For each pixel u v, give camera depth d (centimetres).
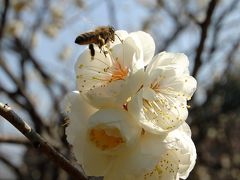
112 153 16
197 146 62
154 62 17
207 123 60
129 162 16
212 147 76
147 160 16
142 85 17
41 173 56
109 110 16
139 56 17
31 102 42
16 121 17
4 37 47
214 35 52
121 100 16
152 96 16
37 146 17
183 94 17
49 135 40
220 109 62
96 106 16
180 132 17
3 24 38
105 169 17
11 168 58
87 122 16
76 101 17
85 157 17
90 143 16
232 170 73
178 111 17
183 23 64
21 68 48
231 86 70
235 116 74
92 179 18
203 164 67
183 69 17
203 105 56
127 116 16
